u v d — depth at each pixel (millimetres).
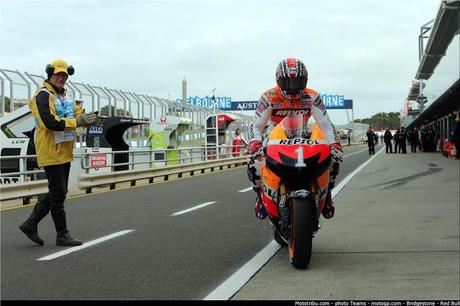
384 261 6152
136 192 15273
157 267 6039
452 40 25188
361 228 8430
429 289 4973
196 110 34844
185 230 8508
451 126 36344
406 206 10820
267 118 5867
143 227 8844
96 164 17797
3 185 11977
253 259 6395
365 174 19438
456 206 10625
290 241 5773
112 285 5301
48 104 6648
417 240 7355
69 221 9648
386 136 41844
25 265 6184
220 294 4949
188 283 5355
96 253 6824
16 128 17547
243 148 33750
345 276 5508
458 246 6895
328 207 6008
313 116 5848
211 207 11375
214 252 6836
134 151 18625
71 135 7055
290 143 5434
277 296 4852
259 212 6188
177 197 13555
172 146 26547
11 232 8602
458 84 23188
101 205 12094
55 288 5211
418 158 30766
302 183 5457
